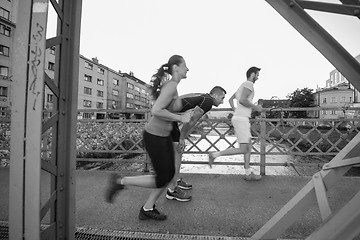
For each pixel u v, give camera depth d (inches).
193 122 105.7
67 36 64.4
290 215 56.3
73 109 66.6
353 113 151.9
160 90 83.4
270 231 55.9
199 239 73.6
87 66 1979.6
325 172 60.6
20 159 49.5
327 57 56.0
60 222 64.1
